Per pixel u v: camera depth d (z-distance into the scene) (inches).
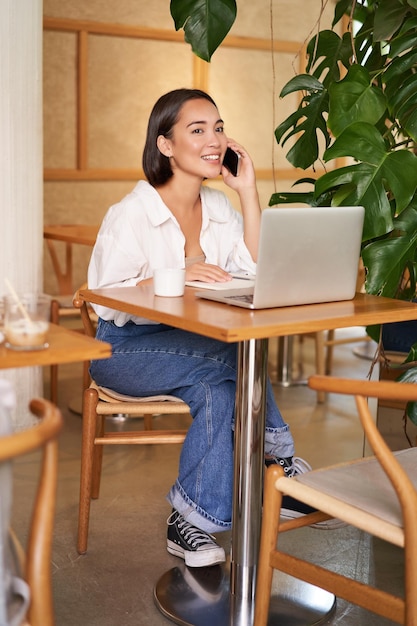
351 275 83.9
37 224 135.9
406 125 98.6
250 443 83.8
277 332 71.1
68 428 145.0
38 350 62.1
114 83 249.6
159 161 102.1
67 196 249.6
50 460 53.5
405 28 98.4
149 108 256.1
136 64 251.8
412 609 61.9
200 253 106.3
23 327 61.4
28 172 133.5
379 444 61.9
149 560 97.5
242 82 268.4
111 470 126.4
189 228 105.0
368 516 64.9
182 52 257.8
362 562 99.0
